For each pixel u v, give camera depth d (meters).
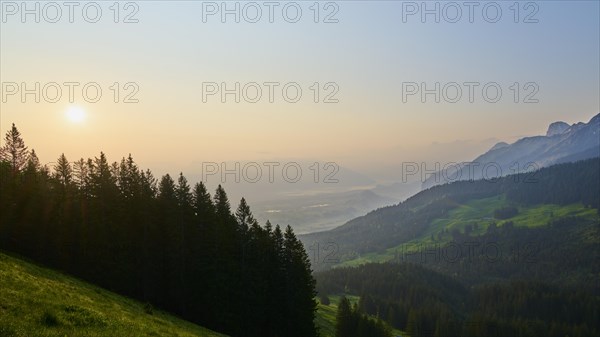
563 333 172.12
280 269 70.75
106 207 61.41
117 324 26.86
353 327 105.00
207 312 60.56
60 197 60.62
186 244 63.12
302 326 68.69
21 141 65.06
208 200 67.69
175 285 61.16
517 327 168.12
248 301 62.34
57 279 44.00
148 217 62.00
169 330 34.19
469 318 191.62
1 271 31.06
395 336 160.75
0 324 19.20
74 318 24.58
